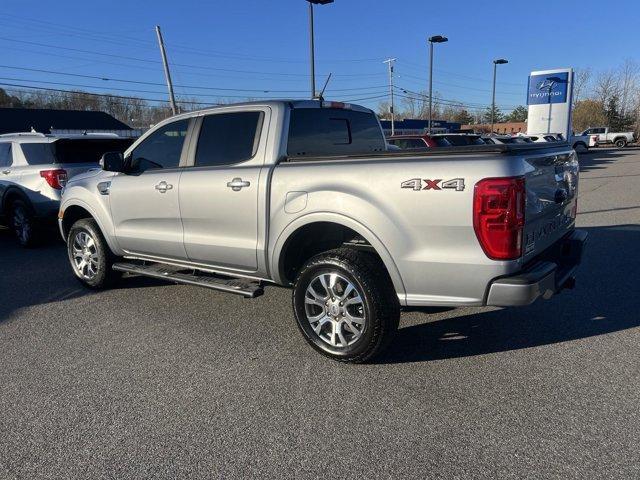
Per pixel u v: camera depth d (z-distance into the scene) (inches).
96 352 168.6
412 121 1918.1
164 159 199.9
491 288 131.4
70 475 108.6
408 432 120.3
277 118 169.6
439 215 133.3
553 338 169.0
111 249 223.8
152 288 238.1
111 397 139.6
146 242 205.2
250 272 176.6
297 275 160.7
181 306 211.5
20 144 338.0
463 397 134.6
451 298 137.9
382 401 134.0
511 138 783.7
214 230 181.0
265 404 134.3
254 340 175.2
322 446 116.3
